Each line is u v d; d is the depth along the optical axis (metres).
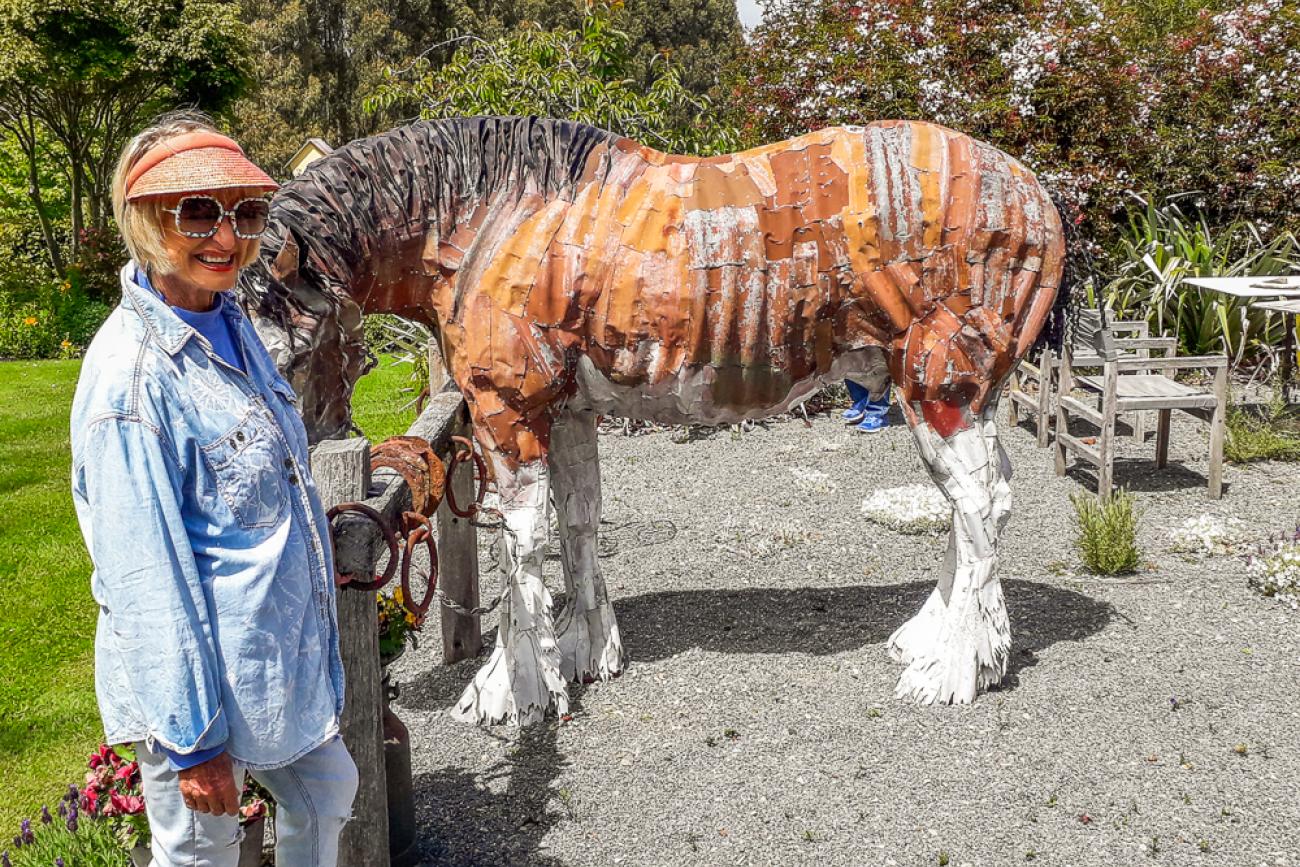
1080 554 5.24
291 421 2.01
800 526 5.86
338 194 3.29
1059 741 3.51
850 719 3.71
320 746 1.98
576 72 8.45
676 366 3.56
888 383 3.96
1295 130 9.91
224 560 1.81
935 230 3.52
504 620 3.76
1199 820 3.07
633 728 3.72
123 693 1.75
